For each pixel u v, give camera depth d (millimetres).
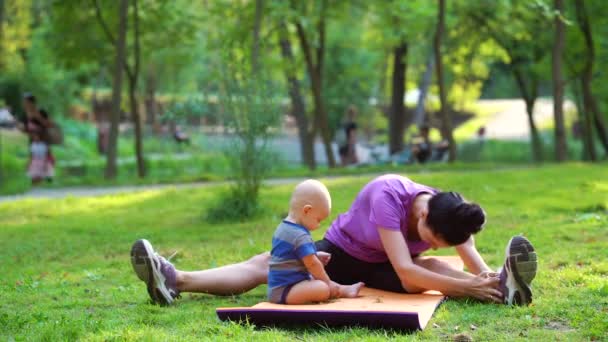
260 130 16094
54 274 11305
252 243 12836
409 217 8570
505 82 77438
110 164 27734
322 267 8234
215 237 13914
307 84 47531
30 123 27203
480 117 76000
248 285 9227
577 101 39156
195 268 11359
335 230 9109
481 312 7883
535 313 7777
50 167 27484
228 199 16281
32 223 16953
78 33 30359
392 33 32406
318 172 27125
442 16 29391
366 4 31312
